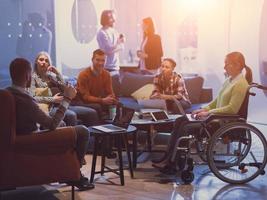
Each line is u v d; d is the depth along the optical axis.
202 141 3.75
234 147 4.09
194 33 6.52
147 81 5.68
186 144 3.78
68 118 4.41
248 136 3.79
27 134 3.02
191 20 6.51
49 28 6.28
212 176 3.91
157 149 4.61
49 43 6.30
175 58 6.69
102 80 5.05
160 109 4.45
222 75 6.35
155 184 3.70
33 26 6.15
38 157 3.08
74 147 3.22
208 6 6.36
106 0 6.62
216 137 3.56
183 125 3.71
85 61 6.65
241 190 3.54
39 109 3.04
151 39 6.46
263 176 3.91
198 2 6.43
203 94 5.56
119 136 3.64
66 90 3.15
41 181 3.10
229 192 3.49
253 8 5.95
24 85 3.05
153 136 4.76
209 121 3.65
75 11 6.47
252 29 5.99
